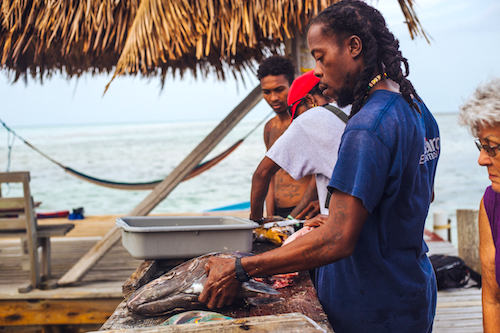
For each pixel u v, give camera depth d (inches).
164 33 126.6
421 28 126.6
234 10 127.9
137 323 59.4
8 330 166.6
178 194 781.9
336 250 50.6
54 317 166.1
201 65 206.4
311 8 126.7
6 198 168.6
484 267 63.1
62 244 243.0
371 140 50.4
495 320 62.9
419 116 56.7
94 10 134.0
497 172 50.7
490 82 49.2
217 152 1635.1
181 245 80.4
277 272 54.7
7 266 203.0
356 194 49.4
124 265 202.7
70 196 809.5
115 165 1280.8
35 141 2834.6
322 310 60.4
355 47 54.2
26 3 138.7
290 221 94.1
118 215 318.7
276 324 45.9
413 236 56.7
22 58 201.8
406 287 56.5
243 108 160.1
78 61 207.9
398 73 54.5
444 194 767.1
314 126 74.0
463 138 2055.9
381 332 57.5
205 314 55.9
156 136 3006.9
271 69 115.9
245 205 289.4
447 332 138.4
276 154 76.3
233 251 73.5
